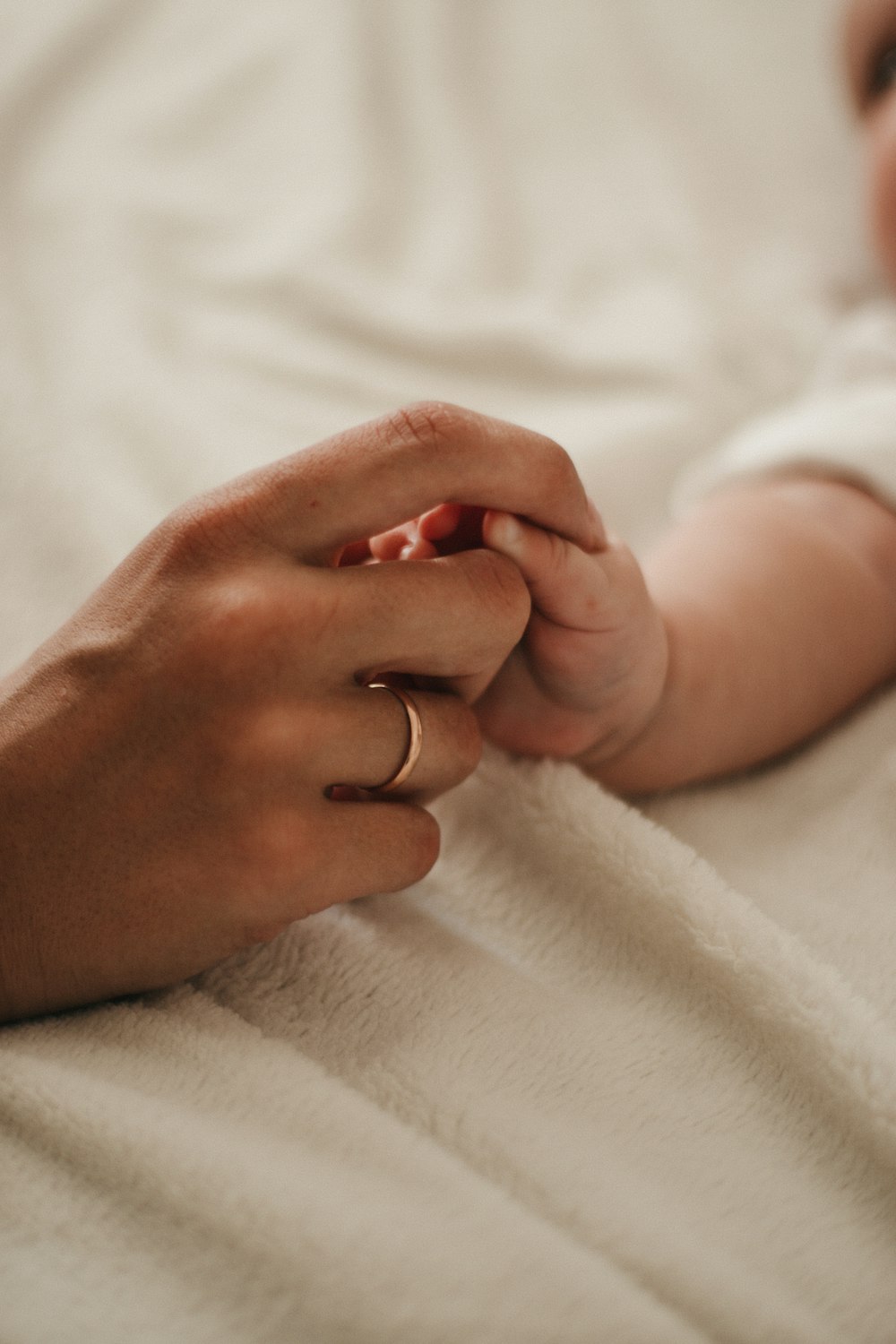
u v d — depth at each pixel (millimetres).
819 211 743
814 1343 393
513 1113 422
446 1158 409
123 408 581
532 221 742
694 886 448
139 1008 429
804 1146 425
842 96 747
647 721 482
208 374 605
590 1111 426
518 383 652
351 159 729
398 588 424
